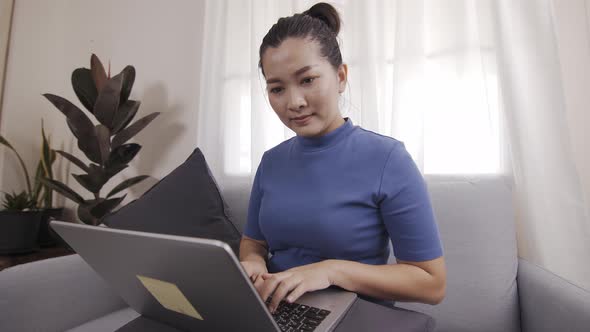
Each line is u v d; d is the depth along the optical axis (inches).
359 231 26.2
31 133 81.4
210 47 59.9
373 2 48.5
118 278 21.0
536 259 38.7
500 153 42.4
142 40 71.6
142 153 70.4
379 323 18.1
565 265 37.3
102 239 17.8
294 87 25.7
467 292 35.2
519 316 34.9
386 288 22.4
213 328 19.1
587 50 39.2
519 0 39.7
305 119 26.6
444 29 44.5
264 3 55.9
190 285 16.3
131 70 63.8
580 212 36.5
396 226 25.1
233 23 59.7
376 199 26.1
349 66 48.7
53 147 84.3
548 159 38.2
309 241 27.7
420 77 43.6
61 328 35.1
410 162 26.5
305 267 23.0
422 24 44.1
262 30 55.7
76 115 58.4
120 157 63.8
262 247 35.5
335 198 26.8
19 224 65.9
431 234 24.2
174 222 43.2
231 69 59.6
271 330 15.8
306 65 24.9
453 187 39.2
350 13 48.9
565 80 40.0
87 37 80.2
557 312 27.6
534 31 38.8
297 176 30.0
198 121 62.5
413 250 24.0
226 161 58.4
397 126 44.2
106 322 37.6
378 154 27.0
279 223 29.3
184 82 66.1
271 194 31.3
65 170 82.4
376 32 48.4
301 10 51.2
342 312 19.2
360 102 47.8
